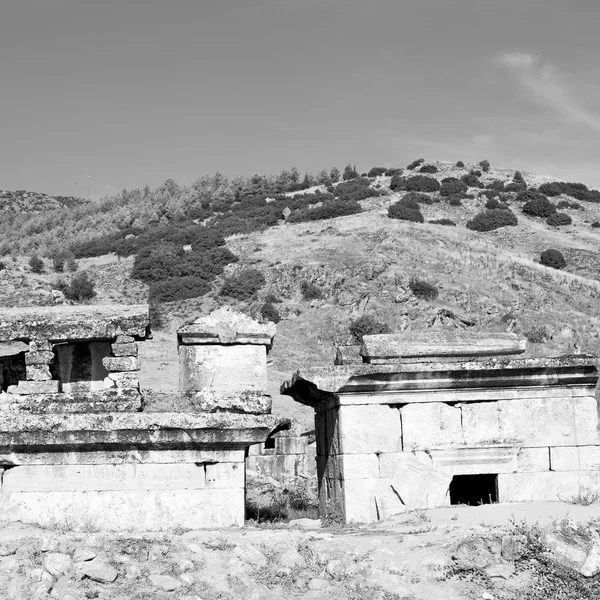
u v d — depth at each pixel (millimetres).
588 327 63781
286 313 67312
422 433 16109
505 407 16422
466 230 90688
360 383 15891
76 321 15672
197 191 128625
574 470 16391
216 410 15477
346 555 12398
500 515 14453
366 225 87250
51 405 15141
